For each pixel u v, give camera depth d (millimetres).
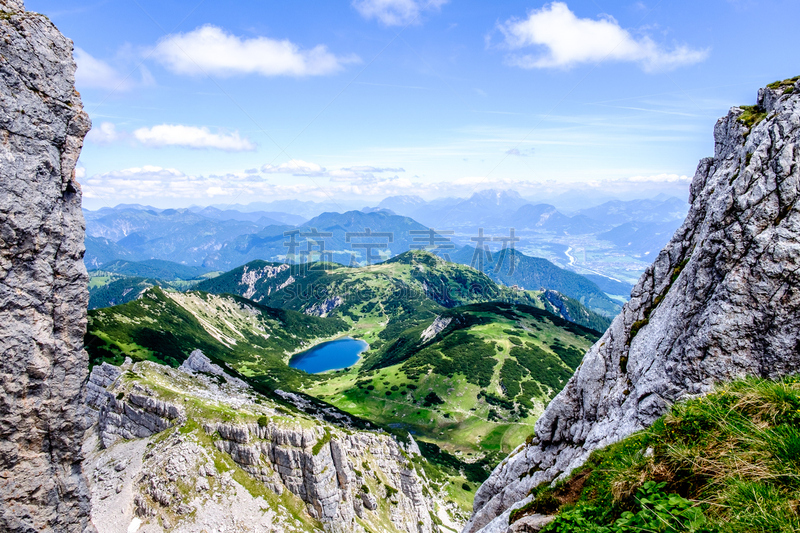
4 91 13727
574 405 27625
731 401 11523
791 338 15469
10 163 13781
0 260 13656
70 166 15656
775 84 21281
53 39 15250
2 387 13711
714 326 17141
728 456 9906
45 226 14656
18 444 14195
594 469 15062
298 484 50812
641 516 9023
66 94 15508
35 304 14406
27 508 14406
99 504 48094
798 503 7828
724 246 17844
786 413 10094
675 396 18297
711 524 8070
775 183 16953
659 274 24984
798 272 15656
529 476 28859
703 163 26078
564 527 11094
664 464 11039
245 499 48562
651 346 21750
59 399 15047
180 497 47812
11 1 14539
